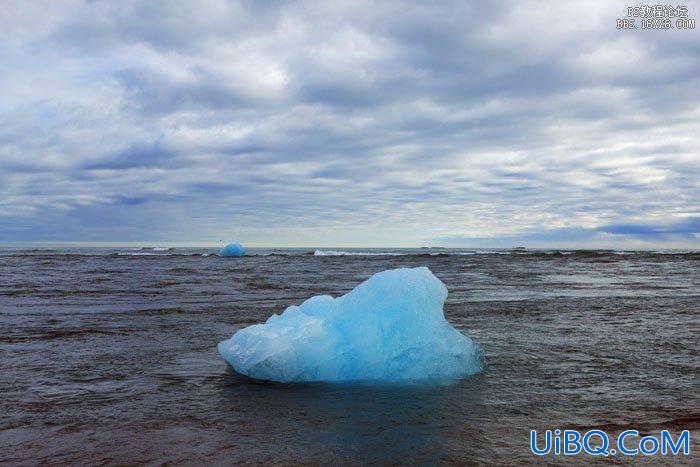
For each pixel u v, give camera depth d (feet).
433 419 11.15
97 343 19.62
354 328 15.38
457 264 79.20
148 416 11.38
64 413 11.60
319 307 17.39
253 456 9.13
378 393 13.21
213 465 8.75
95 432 10.37
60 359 17.02
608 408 11.94
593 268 69.97
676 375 14.99
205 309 28.76
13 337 20.70
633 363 16.49
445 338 15.34
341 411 11.71
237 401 12.51
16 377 14.74
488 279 51.31
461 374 15.11
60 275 54.08
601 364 16.35
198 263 80.48
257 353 14.85
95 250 167.43
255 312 27.61
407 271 16.28
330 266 72.90
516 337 20.92
